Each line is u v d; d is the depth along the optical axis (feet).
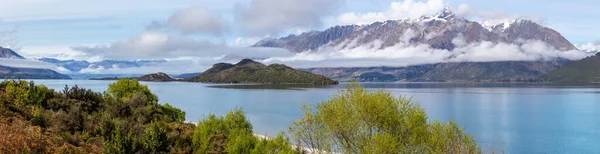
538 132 286.87
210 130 116.57
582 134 277.64
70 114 109.70
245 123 124.06
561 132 287.89
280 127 310.04
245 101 595.47
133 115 145.69
